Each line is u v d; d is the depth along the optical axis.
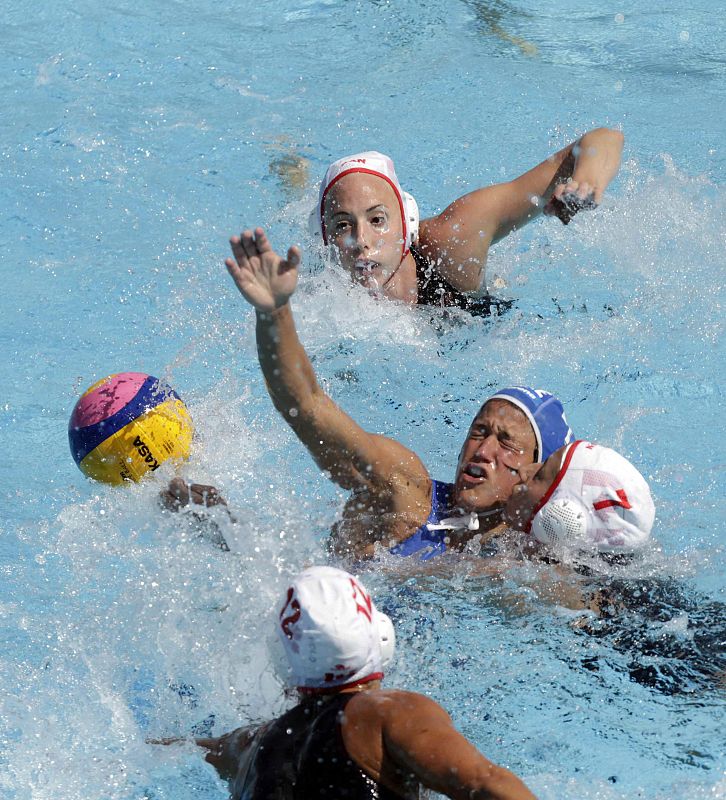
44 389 19.22
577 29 34.69
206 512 14.36
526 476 13.84
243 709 12.00
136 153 27.53
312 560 14.02
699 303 21.48
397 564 13.80
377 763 9.43
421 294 21.05
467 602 13.18
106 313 21.39
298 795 9.52
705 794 10.61
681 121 28.70
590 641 12.56
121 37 34.00
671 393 18.84
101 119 29.11
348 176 20.12
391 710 9.58
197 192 25.78
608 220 24.14
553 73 31.66
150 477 14.48
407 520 14.02
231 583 13.70
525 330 20.64
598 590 13.17
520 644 12.57
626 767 10.98
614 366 19.55
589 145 20.30
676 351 19.98
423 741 9.26
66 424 18.34
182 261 23.11
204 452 16.30
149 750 11.65
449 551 13.92
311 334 20.31
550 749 11.27
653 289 21.97
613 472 13.38
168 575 13.98
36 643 13.37
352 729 9.58
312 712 10.12
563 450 13.69
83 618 13.70
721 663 12.19
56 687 12.67
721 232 23.78
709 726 11.46
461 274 20.77
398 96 30.42
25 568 14.77
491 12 35.81
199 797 11.12
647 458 17.14
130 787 11.29
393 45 33.56
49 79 31.47
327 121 29.12
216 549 14.28
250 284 12.13
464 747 9.20
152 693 12.48
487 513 14.01
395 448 14.14
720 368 19.48
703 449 17.38
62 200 25.45
